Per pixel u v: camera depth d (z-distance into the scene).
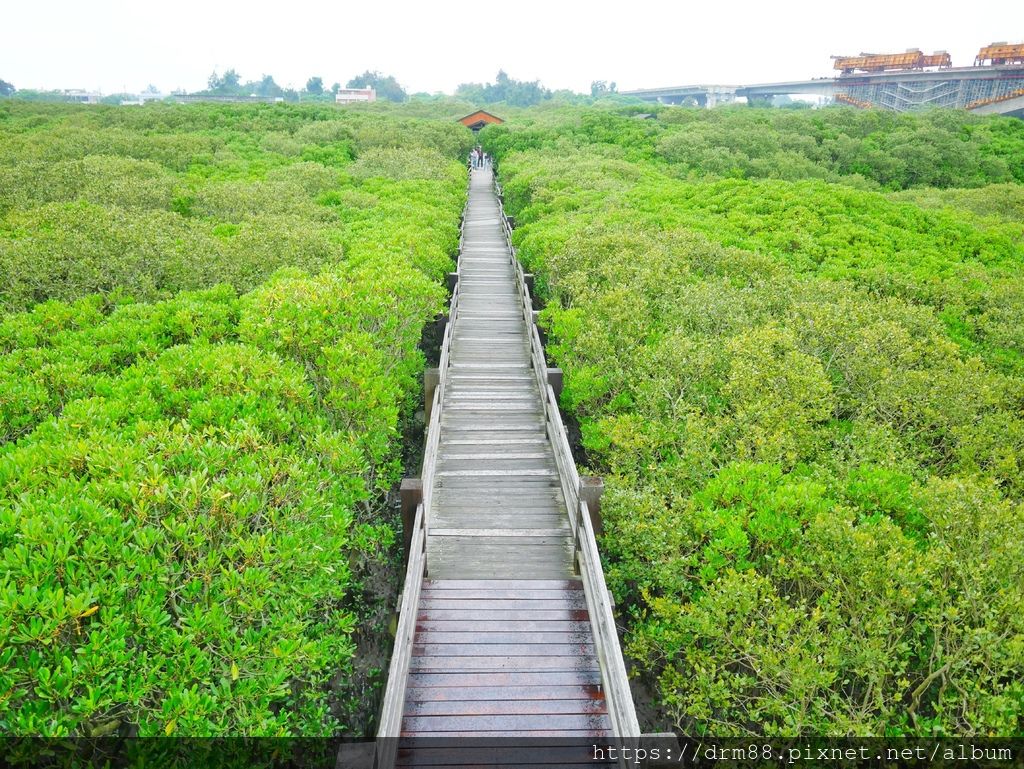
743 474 8.84
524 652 7.75
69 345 10.72
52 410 9.16
